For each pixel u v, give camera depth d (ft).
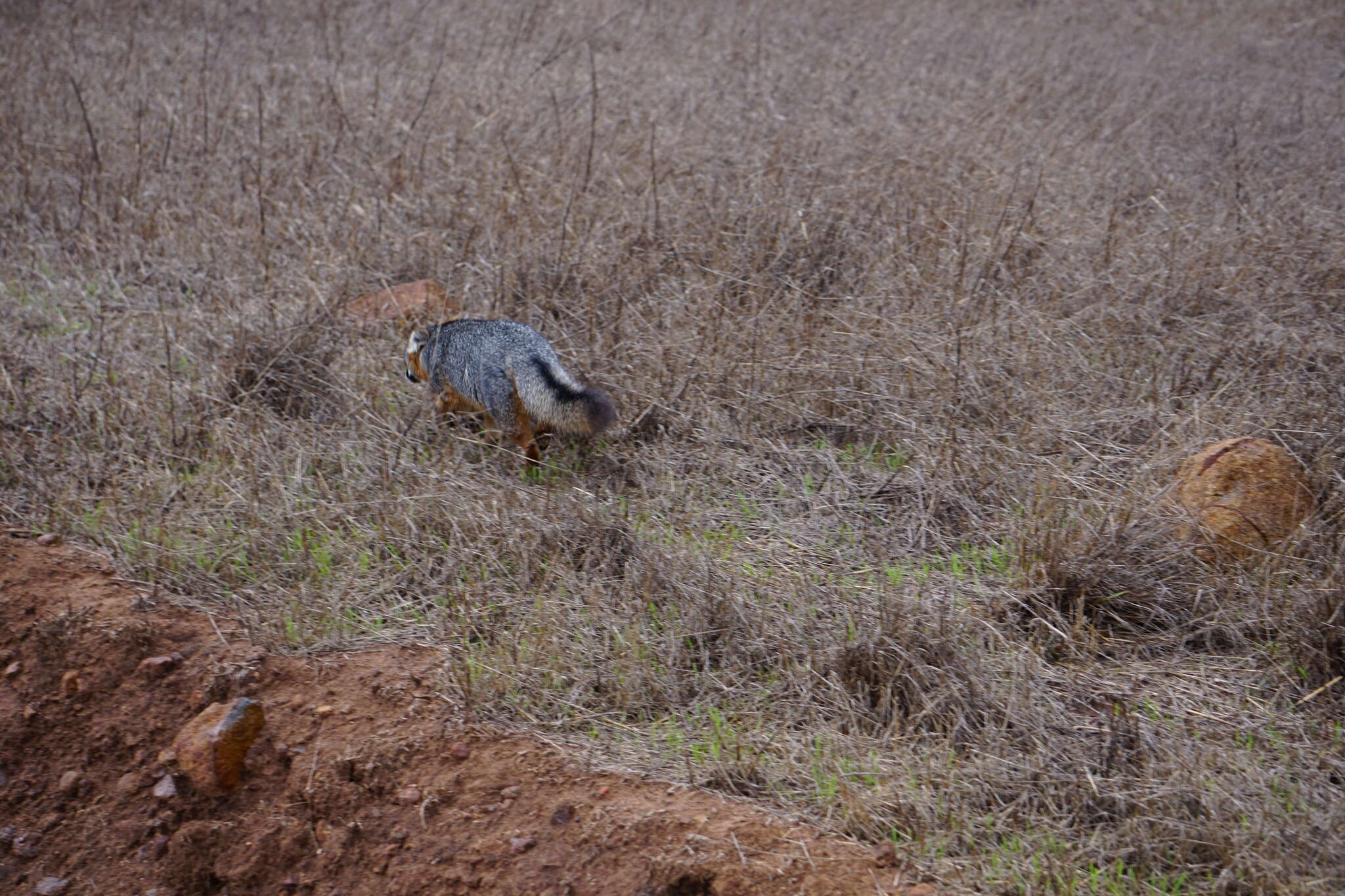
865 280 25.99
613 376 22.54
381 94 39.63
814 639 16.25
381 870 13.74
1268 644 16.15
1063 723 14.84
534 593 17.53
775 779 14.06
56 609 16.83
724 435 21.38
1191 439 19.90
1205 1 60.59
